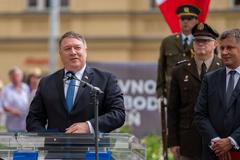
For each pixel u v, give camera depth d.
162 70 13.17
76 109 10.48
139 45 41.34
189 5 12.80
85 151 9.38
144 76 20.69
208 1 12.77
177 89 11.89
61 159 9.39
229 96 10.19
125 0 41.22
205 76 10.41
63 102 10.52
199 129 10.33
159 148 16.81
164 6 13.34
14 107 21.66
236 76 10.23
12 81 21.83
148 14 41.12
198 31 11.55
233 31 10.20
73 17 41.50
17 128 21.78
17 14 42.25
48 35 42.09
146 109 20.56
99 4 41.38
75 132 9.96
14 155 9.30
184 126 11.81
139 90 20.67
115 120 10.35
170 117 11.98
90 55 41.47
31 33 42.28
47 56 42.22
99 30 41.41
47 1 42.28
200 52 11.58
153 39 41.09
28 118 10.73
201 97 10.38
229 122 10.12
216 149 10.02
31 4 42.38
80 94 10.50
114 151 9.25
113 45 41.25
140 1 41.31
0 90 25.20
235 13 39.88
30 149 9.45
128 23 41.31
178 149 11.98
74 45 10.50
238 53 10.16
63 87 10.59
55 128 10.52
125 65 20.69
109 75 10.63
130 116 20.66
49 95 10.59
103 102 10.55
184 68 11.80
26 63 42.25
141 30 41.38
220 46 10.28
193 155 11.74
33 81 21.64
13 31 42.38
